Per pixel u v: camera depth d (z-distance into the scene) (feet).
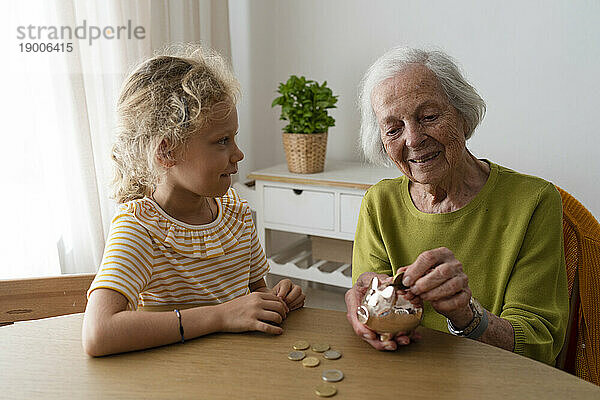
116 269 3.38
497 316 3.80
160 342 3.19
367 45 9.24
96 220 7.35
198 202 3.92
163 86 3.63
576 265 4.42
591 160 8.02
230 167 3.74
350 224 8.11
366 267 4.77
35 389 2.83
